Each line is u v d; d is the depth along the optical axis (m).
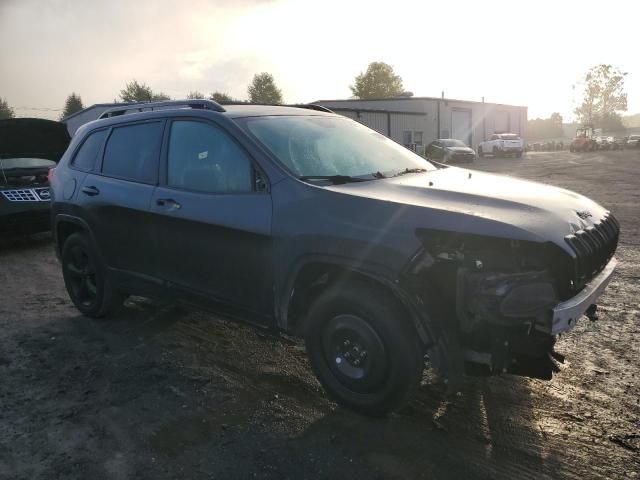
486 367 2.88
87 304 5.07
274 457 2.88
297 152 3.65
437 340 2.87
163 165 4.12
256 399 3.50
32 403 3.52
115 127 4.72
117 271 4.57
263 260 3.39
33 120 8.67
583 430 3.05
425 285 2.86
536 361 2.91
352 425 3.16
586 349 4.10
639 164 25.80
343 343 3.19
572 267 2.71
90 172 4.82
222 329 4.76
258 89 81.06
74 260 5.13
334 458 2.86
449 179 3.63
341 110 36.44
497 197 3.06
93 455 2.94
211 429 3.16
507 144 38.19
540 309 2.62
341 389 3.24
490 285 2.62
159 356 4.21
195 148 3.91
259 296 3.50
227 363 4.06
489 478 2.67
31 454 2.96
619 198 12.47
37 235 9.84
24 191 8.23
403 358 2.92
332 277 3.31
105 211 4.51
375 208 2.99
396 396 3.00
